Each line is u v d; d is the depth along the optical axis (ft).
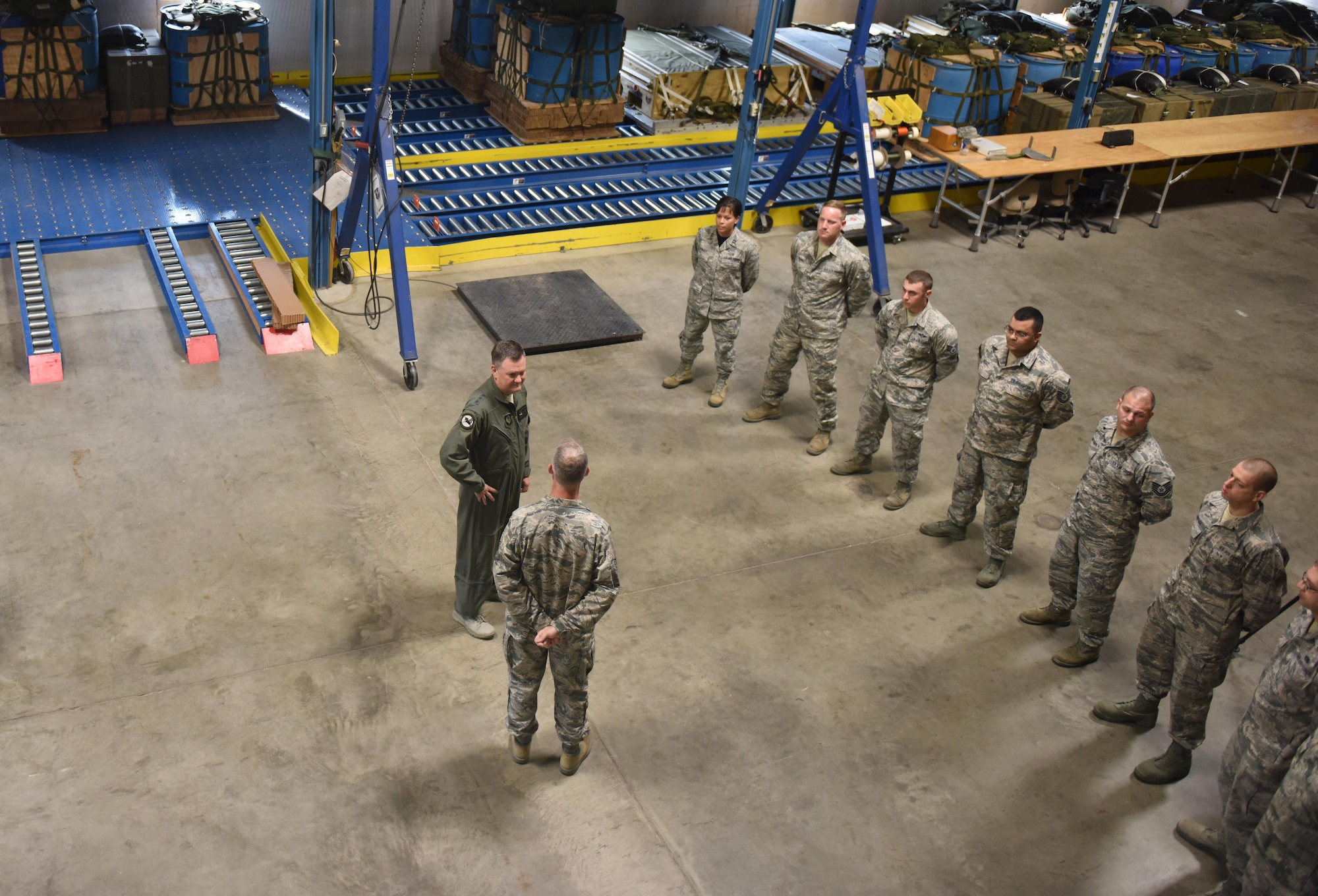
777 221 36.96
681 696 17.46
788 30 47.80
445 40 44.55
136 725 15.89
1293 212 42.75
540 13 36.63
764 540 21.49
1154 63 48.93
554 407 25.12
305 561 19.56
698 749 16.51
